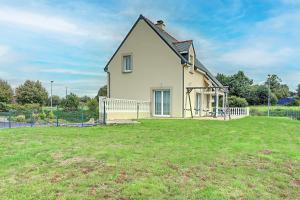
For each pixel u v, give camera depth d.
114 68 24.83
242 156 7.75
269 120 21.45
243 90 59.78
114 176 5.58
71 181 5.25
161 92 22.83
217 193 4.96
